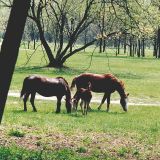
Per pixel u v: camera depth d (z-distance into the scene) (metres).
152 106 37.03
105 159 14.45
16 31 12.79
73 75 57.31
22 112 27.72
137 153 16.14
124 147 17.05
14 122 21.56
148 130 22.73
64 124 22.36
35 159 12.89
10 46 12.83
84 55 111.25
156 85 51.88
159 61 101.25
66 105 29.38
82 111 28.95
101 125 23.27
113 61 92.81
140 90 46.66
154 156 16.09
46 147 15.62
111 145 17.47
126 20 14.91
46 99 37.47
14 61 12.98
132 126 23.75
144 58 112.19
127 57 112.94
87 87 30.53
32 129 19.58
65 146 16.31
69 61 85.12
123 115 29.86
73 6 52.31
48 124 21.72
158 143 18.94
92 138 18.62
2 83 12.97
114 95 42.69
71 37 60.03
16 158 12.55
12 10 12.77
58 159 13.18
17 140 16.62
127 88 47.72
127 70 71.44
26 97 28.98
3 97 13.06
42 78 28.92
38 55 98.69
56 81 29.06
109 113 30.69
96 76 32.06
